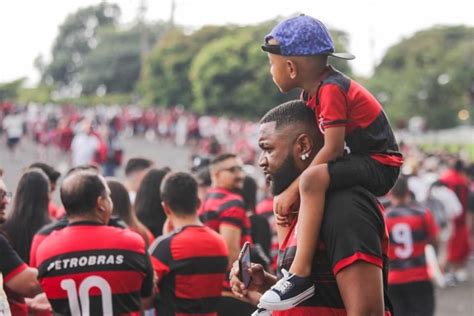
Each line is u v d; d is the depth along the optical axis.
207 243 7.04
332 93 4.07
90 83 113.25
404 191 11.05
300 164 4.23
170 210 7.14
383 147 4.14
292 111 4.27
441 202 17.92
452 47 87.75
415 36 91.19
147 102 82.12
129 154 53.38
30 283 6.26
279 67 4.23
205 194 10.15
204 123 61.78
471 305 15.55
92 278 6.06
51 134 47.38
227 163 8.74
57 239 6.15
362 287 3.91
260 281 4.63
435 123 70.75
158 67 81.31
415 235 10.96
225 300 7.92
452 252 18.03
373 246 3.96
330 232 3.98
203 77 71.06
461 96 72.00
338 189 4.04
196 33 80.50
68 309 6.10
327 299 4.08
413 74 72.56
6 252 6.25
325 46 4.17
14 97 112.06
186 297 6.97
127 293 6.15
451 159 18.70
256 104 69.88
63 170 33.44
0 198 6.24
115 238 6.16
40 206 7.32
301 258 4.03
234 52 70.75
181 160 50.16
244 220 8.60
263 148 4.32
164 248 6.96
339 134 4.04
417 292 10.98
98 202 6.18
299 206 4.24
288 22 4.21
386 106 72.62
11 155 43.16
